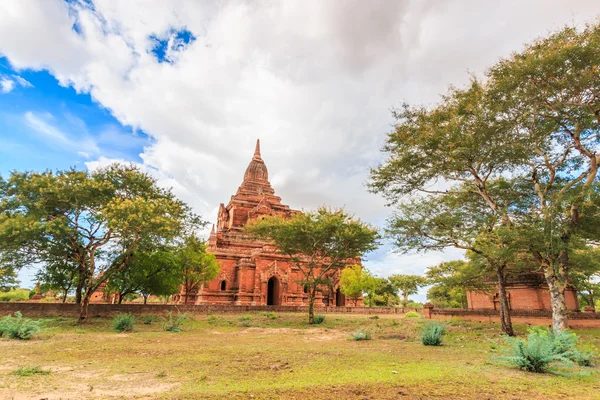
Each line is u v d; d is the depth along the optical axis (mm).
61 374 10625
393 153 23844
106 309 32031
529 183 23891
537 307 34281
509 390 9023
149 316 32656
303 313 43062
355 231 33594
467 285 30500
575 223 19578
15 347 16203
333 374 10836
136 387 9078
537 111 19406
